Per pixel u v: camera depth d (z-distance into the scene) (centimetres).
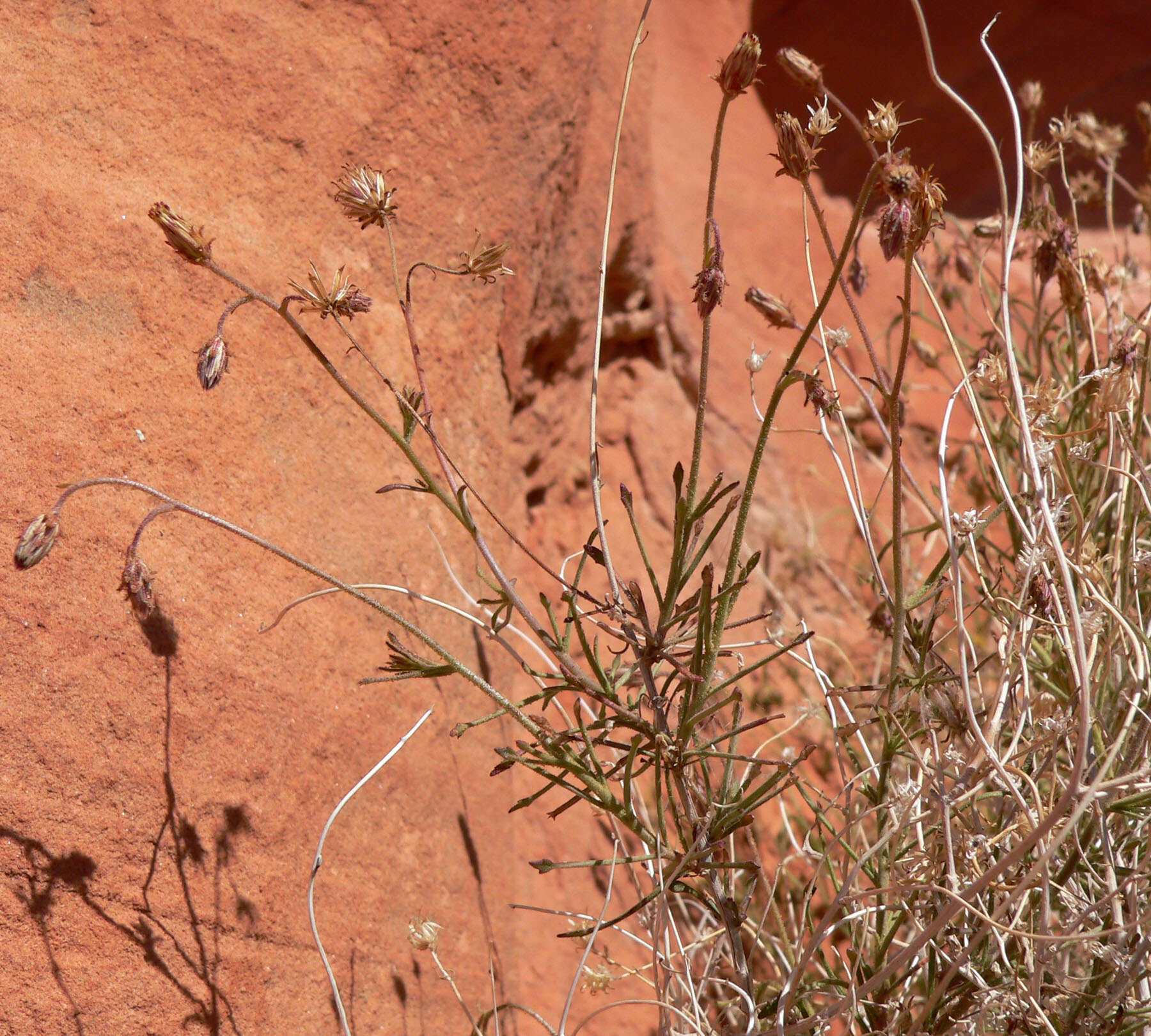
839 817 68
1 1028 47
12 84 53
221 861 52
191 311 55
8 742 48
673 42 119
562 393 83
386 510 61
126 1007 49
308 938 54
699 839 51
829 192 122
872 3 129
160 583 52
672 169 108
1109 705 56
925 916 54
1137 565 54
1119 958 50
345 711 57
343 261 61
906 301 48
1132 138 131
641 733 51
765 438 49
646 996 65
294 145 60
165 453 53
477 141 67
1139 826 54
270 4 60
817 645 88
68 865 49
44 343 52
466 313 67
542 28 70
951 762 52
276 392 57
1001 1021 52
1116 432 57
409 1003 56
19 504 50
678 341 96
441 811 60
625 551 83
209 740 52
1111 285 65
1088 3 133
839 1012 51
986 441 54
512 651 52
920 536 97
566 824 67
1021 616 53
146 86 56
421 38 65
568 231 77
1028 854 53
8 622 49
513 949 63
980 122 54
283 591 56
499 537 68
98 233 54
